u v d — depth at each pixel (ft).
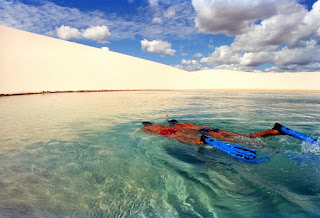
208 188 9.05
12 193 8.47
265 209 7.55
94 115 26.84
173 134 17.37
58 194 8.46
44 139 16.20
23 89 58.44
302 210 7.44
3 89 55.26
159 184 9.41
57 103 39.45
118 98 50.78
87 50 106.83
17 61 72.84
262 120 23.93
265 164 11.44
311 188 8.92
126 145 14.92
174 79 109.70
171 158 12.46
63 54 92.02
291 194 8.47
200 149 13.99
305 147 13.99
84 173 10.38
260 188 8.96
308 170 10.66
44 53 86.07
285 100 49.88
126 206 7.77
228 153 12.87
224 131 17.79
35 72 70.54
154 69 114.93
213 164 11.52
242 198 8.28
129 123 22.13
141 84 92.43
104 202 7.98
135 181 9.64
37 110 30.81
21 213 7.23
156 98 51.98
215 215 7.30
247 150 12.81
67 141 15.72
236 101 46.55
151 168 11.04
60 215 7.18
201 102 43.45
